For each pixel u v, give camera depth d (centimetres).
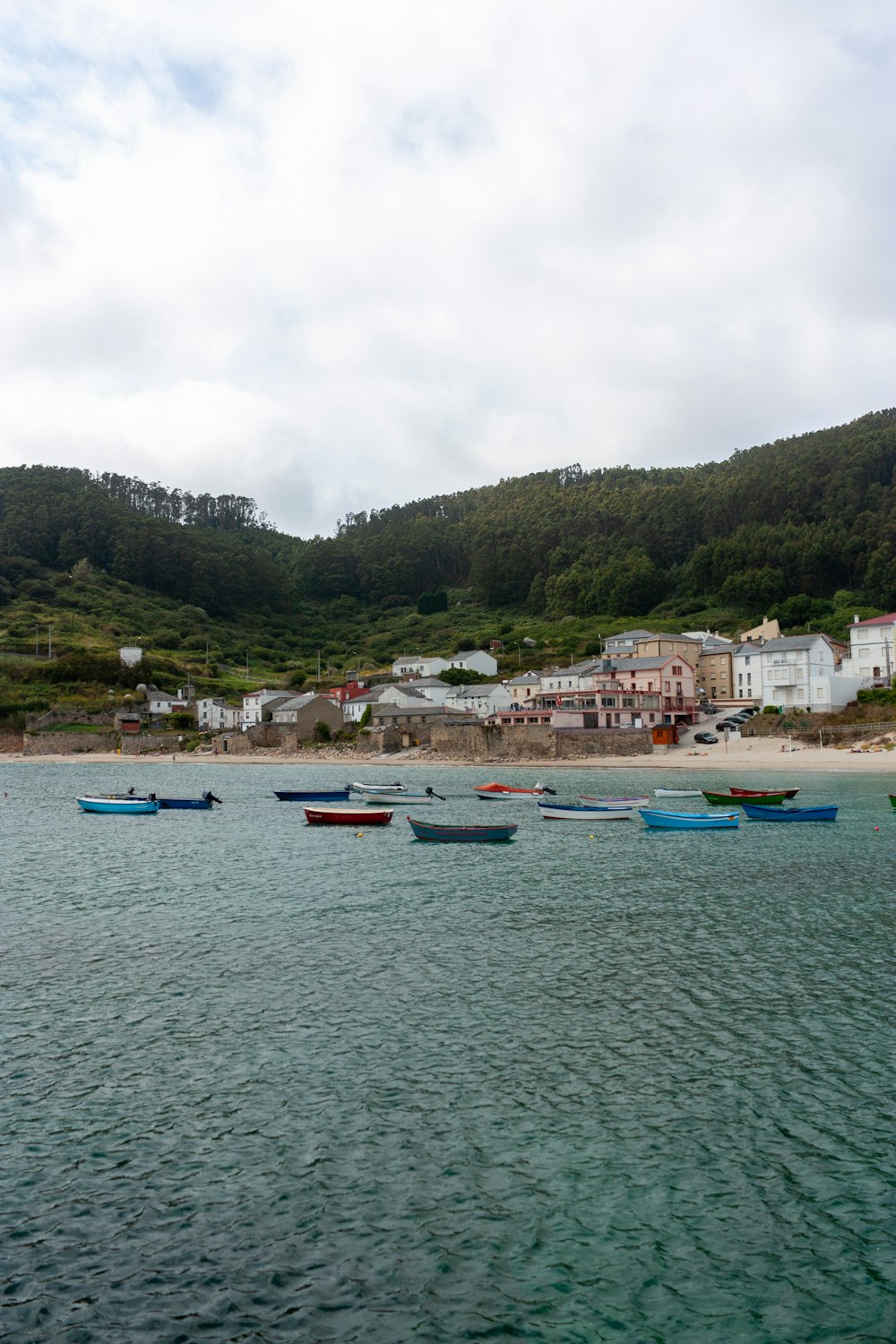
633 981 2939
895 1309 1465
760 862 5109
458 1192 1770
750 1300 1485
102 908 4100
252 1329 1412
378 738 14900
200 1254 1588
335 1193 1762
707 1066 2289
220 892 4419
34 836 6531
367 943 3438
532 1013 2659
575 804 7944
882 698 12300
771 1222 1680
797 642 13800
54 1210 1712
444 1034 2512
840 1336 1412
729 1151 1906
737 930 3566
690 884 4497
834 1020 2581
